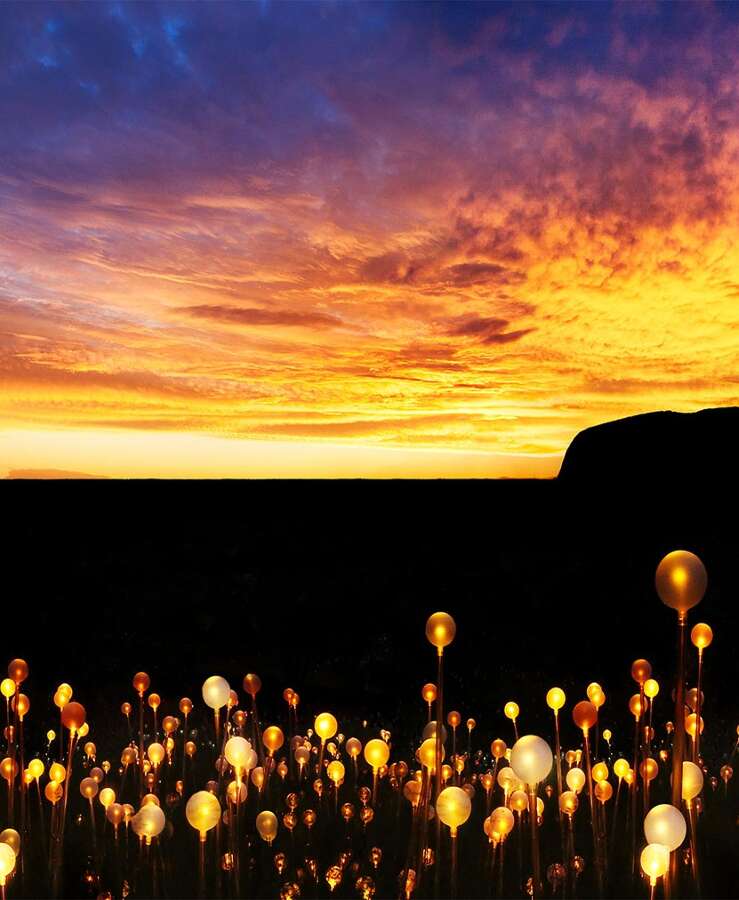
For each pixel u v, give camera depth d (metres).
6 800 4.80
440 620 2.83
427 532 13.60
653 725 7.05
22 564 11.00
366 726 7.11
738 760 5.59
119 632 9.35
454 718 4.56
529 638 9.00
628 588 10.15
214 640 9.16
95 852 4.02
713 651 8.59
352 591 10.18
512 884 3.65
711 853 3.89
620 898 3.54
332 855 4.08
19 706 4.09
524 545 12.16
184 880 3.80
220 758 4.62
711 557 11.08
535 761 2.71
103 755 6.00
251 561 11.52
